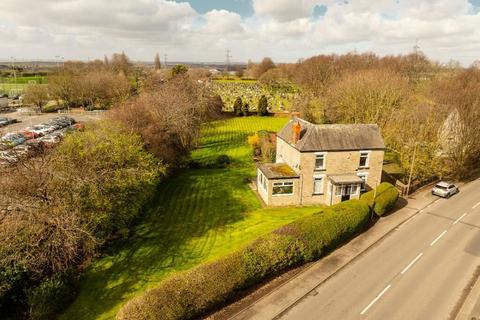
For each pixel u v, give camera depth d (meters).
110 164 25.06
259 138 54.75
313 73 96.06
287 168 35.44
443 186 35.78
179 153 45.91
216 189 37.97
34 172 20.62
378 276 21.38
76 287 20.53
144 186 28.56
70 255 19.92
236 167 46.56
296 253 21.39
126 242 26.23
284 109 94.50
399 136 44.09
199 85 71.75
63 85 92.00
